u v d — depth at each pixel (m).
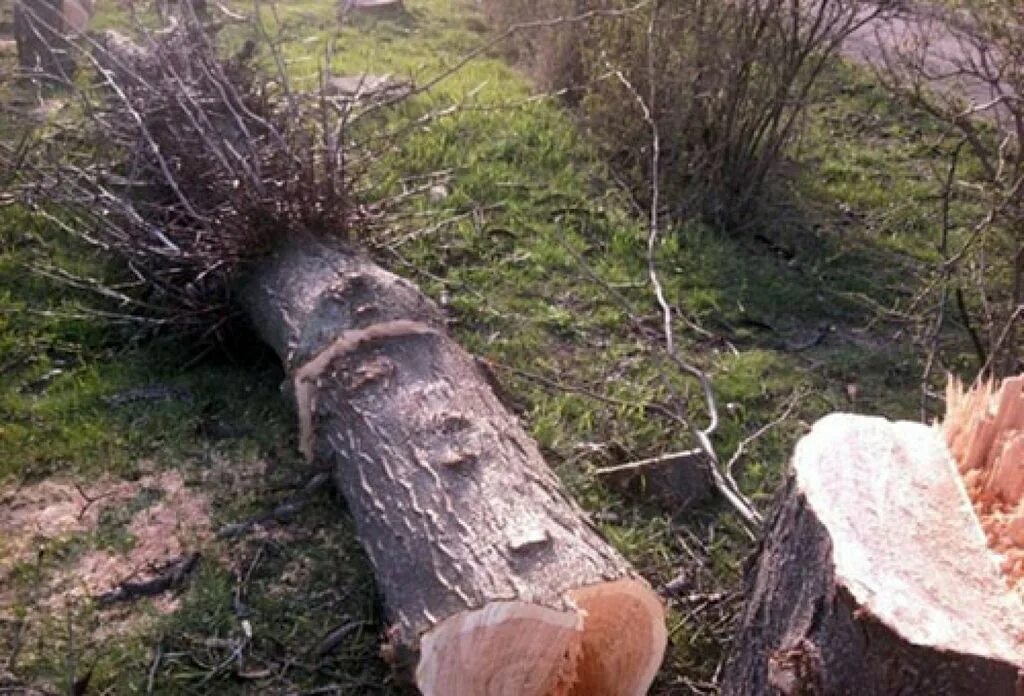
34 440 4.12
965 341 5.11
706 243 5.88
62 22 7.22
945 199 4.89
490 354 4.76
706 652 3.29
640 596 2.82
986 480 2.43
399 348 3.76
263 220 4.45
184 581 3.52
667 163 6.31
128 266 5.01
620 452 4.16
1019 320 4.60
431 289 5.19
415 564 2.95
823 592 2.27
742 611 2.83
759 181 6.15
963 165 6.89
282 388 3.97
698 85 6.16
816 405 4.58
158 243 4.75
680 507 3.92
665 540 3.78
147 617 3.38
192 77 5.33
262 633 3.33
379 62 8.23
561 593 2.70
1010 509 2.36
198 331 4.65
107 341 4.75
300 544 3.68
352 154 5.87
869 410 4.59
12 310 4.86
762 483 4.05
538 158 6.57
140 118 4.77
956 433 2.57
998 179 5.03
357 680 3.19
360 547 3.65
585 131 6.86
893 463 2.48
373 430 3.46
